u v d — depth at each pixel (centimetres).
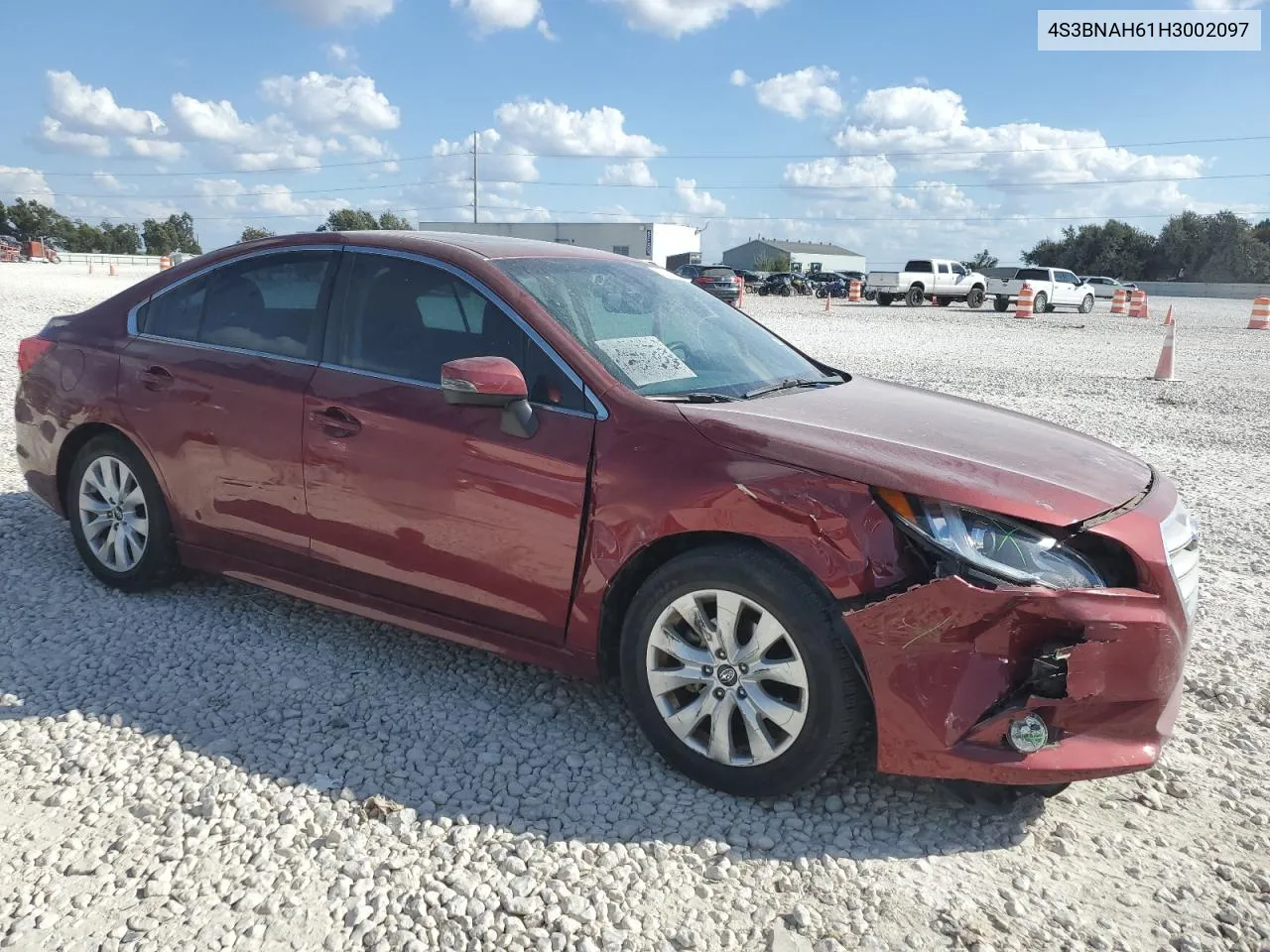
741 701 280
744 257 11781
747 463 278
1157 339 2308
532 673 365
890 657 257
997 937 234
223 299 397
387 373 345
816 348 1742
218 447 378
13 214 10388
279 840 258
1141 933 237
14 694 332
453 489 321
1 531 496
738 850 263
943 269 3903
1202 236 8075
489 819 272
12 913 228
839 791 294
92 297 2072
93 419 411
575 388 311
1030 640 254
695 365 346
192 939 223
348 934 226
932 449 285
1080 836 277
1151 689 262
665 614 290
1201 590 488
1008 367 1512
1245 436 949
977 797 277
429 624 341
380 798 278
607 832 270
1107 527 263
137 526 411
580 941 227
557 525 304
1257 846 275
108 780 284
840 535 261
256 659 366
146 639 380
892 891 249
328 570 361
